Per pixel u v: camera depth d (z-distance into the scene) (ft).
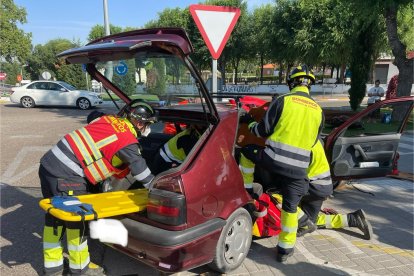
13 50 148.15
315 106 10.86
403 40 70.69
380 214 15.89
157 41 8.36
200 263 9.51
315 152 12.20
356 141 15.48
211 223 9.46
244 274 10.90
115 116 10.34
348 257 12.14
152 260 9.04
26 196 17.11
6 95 94.07
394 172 16.51
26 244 12.51
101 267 10.87
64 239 13.03
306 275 10.95
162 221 8.81
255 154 11.57
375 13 40.75
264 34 107.24
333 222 13.93
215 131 9.70
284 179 11.11
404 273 11.19
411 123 42.86
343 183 19.26
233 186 10.19
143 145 14.57
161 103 13.92
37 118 46.42
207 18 15.69
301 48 94.27
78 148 9.78
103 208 9.05
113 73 13.30
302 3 94.27
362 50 48.88
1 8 143.43
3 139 31.09
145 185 9.82
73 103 60.08
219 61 125.80
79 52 9.97
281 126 10.75
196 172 9.07
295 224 11.41
